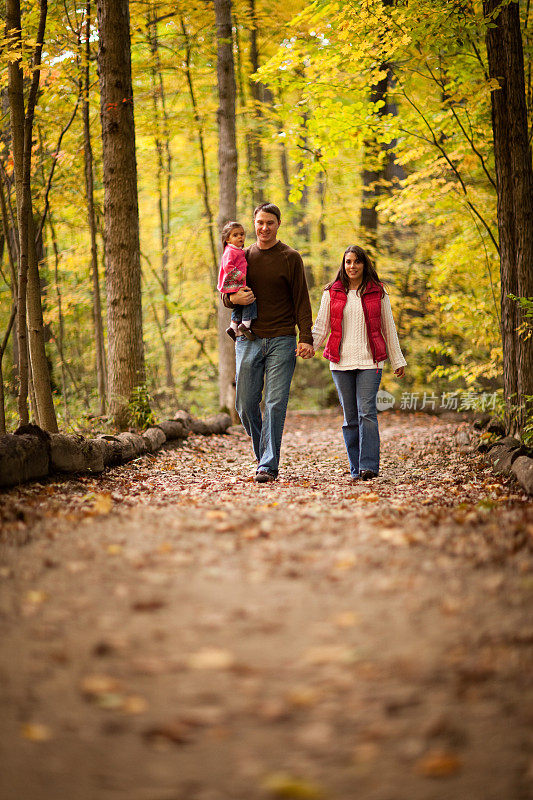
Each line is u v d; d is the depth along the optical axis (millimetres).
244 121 20641
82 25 12805
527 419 8914
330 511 5656
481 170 13547
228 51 15219
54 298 17594
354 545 4508
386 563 4113
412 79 11797
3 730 2543
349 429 8312
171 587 3789
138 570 4051
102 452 7648
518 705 2627
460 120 12234
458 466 8898
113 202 10797
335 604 3539
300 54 12102
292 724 2570
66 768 2352
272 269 7766
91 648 3119
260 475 7652
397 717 2590
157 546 4504
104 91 10695
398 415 19516
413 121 12391
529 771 2287
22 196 7934
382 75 11820
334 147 12930
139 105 18062
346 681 2826
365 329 8109
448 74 11727
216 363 24203
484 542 4445
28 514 5180
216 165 22703
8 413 12820
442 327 15766
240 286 7633
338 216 23594
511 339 9367
